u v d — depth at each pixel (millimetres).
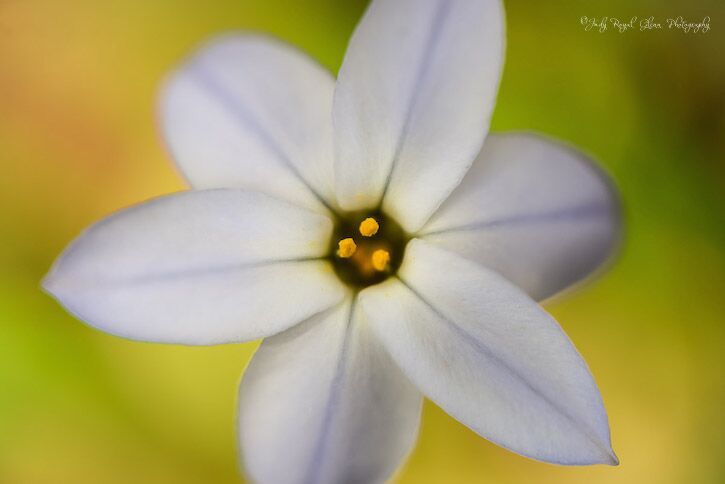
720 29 143
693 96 143
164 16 148
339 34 144
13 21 148
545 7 144
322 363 111
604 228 111
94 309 105
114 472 146
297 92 114
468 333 108
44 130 148
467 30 107
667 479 143
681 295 143
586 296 144
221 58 114
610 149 143
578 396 104
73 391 144
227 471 145
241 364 144
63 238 147
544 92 144
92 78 148
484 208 112
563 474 143
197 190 108
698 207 142
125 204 147
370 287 112
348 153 110
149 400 145
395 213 113
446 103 108
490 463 144
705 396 144
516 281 112
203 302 108
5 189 148
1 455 145
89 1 149
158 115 114
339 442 110
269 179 113
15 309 145
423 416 144
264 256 110
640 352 145
